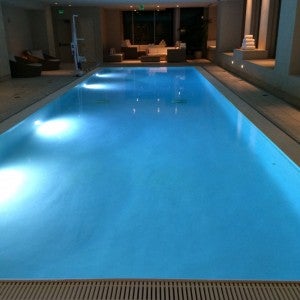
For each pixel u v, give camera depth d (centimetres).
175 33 1922
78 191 390
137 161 474
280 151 427
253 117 582
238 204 358
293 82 684
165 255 280
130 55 1844
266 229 314
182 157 486
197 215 338
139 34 2012
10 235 308
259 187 394
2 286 204
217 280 208
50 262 273
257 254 281
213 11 1800
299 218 332
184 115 703
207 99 857
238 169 443
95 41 1669
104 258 277
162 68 1458
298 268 264
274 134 486
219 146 525
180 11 1895
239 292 198
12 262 273
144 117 693
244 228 316
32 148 528
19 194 384
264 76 866
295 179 385
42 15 1496
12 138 557
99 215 339
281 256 278
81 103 830
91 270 264
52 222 328
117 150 515
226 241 297
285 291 198
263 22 1129
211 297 194
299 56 698
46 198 375
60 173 438
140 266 268
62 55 1684
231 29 1441
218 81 1006
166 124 641
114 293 198
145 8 1858
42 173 438
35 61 1336
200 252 283
